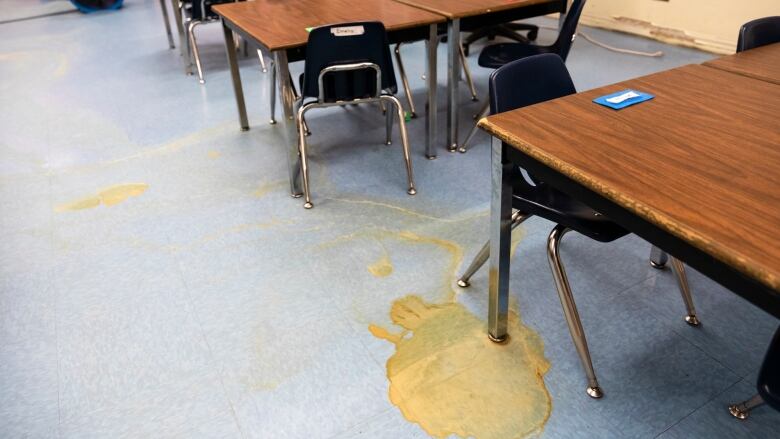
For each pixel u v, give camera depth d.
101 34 5.55
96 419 1.48
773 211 0.91
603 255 2.04
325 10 2.67
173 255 2.14
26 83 4.17
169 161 2.90
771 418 1.40
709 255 0.90
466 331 1.72
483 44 4.64
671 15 4.48
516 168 1.63
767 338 1.64
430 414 1.45
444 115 3.36
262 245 2.18
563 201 1.53
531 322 1.75
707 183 1.00
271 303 1.87
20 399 1.55
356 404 1.49
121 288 1.97
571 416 1.43
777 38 2.01
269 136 3.16
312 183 2.63
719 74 1.58
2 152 3.05
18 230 2.34
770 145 1.13
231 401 1.52
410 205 2.41
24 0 7.45
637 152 1.12
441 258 2.06
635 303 1.80
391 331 1.74
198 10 3.86
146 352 1.69
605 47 4.52
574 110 1.34
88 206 2.50
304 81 2.26
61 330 1.79
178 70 4.37
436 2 2.74
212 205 2.47
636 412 1.43
